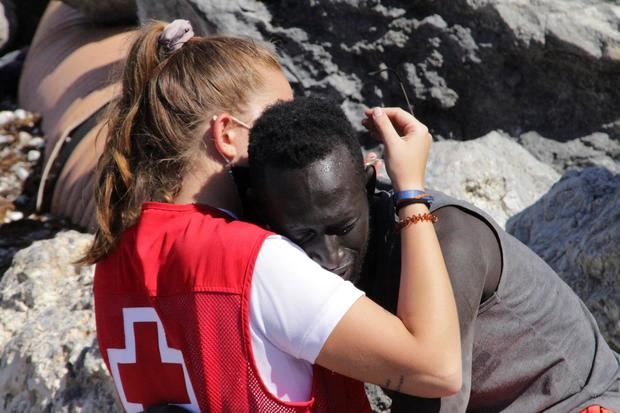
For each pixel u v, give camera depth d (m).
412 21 18.89
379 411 12.59
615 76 17.81
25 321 14.52
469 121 19.09
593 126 18.34
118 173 9.01
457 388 8.14
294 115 8.13
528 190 17.47
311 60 19.62
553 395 9.27
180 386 8.34
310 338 7.78
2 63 30.22
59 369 12.88
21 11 32.06
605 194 14.63
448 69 18.83
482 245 8.73
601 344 9.80
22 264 15.09
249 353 7.86
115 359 8.79
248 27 19.69
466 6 18.34
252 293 7.86
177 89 8.78
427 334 7.91
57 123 23.97
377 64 19.31
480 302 8.96
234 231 8.07
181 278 8.11
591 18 17.88
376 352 7.80
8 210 22.92
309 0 19.50
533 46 18.02
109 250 8.84
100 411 12.36
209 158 8.72
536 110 18.59
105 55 24.45
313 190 7.93
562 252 14.23
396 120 9.11
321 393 8.35
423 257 8.19
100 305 8.88
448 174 16.59
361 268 8.54
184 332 8.11
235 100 8.76
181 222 8.40
